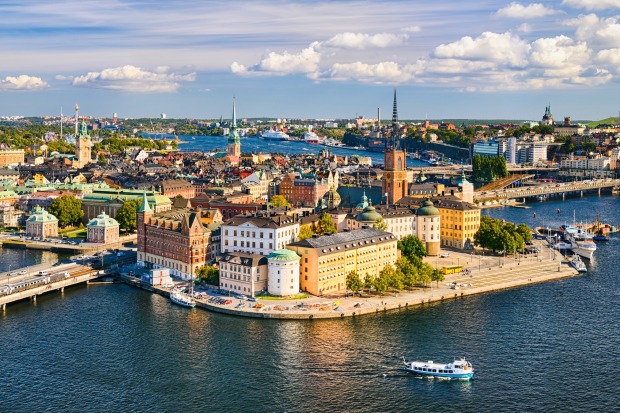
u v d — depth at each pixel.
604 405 191.00
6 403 190.50
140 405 190.12
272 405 190.12
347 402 192.00
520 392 198.50
